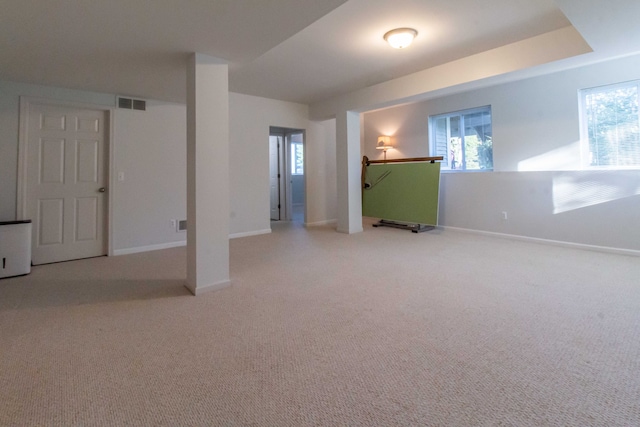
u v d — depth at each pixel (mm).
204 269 2795
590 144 4211
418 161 5770
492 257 3883
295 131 7355
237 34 2420
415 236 5324
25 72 3322
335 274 3270
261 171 5750
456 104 5594
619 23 2604
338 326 2129
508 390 1465
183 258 4117
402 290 2785
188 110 2834
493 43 3473
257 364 1703
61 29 2348
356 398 1430
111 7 2047
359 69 4203
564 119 4352
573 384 1499
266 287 2904
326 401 1412
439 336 1975
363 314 2309
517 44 3449
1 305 2531
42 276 3338
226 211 2916
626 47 3010
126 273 3439
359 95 5203
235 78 4559
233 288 2883
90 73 3342
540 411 1327
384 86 4773
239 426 1273
